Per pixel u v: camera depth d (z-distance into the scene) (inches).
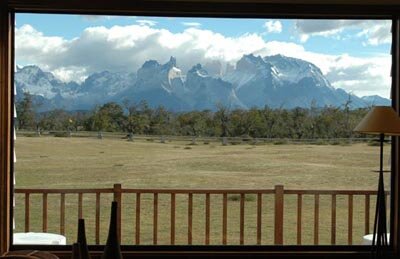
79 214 181.6
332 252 161.5
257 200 185.3
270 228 184.5
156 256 158.9
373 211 183.5
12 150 158.9
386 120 140.8
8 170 155.6
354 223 183.8
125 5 156.3
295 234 184.1
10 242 157.4
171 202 184.4
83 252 92.2
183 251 160.6
